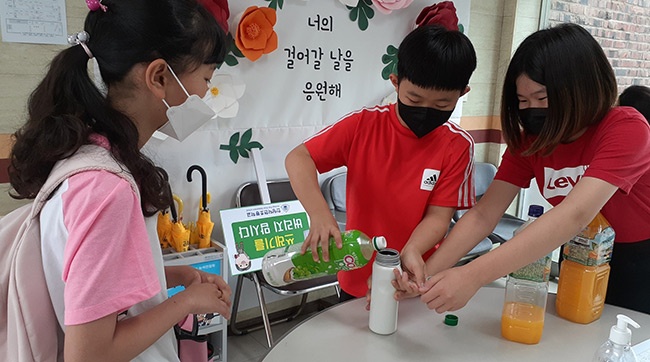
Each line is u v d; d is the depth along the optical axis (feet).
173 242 6.63
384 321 3.25
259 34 7.12
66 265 2.18
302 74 8.01
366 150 4.28
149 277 2.37
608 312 3.72
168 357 2.86
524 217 11.91
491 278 3.13
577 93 3.23
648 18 9.59
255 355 7.57
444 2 8.53
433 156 4.13
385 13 8.53
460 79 3.65
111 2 2.44
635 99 4.83
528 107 3.50
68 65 2.45
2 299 2.51
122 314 2.59
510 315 3.26
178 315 2.61
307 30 7.89
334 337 3.24
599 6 10.35
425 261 3.92
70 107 2.43
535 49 3.29
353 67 8.57
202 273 3.30
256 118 7.71
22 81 5.94
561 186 3.81
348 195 4.50
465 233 3.81
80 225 2.17
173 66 2.54
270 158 8.00
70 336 2.16
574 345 3.21
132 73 2.49
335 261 3.44
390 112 4.32
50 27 5.99
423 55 3.59
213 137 7.38
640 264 3.90
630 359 2.60
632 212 3.78
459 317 3.57
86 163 2.32
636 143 3.24
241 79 7.40
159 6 2.44
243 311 8.38
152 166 2.69
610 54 10.44
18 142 2.45
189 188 7.31
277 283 3.68
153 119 2.74
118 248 2.23
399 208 4.23
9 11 5.71
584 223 3.18
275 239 7.42
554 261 9.84
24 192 2.54
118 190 2.27
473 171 4.25
